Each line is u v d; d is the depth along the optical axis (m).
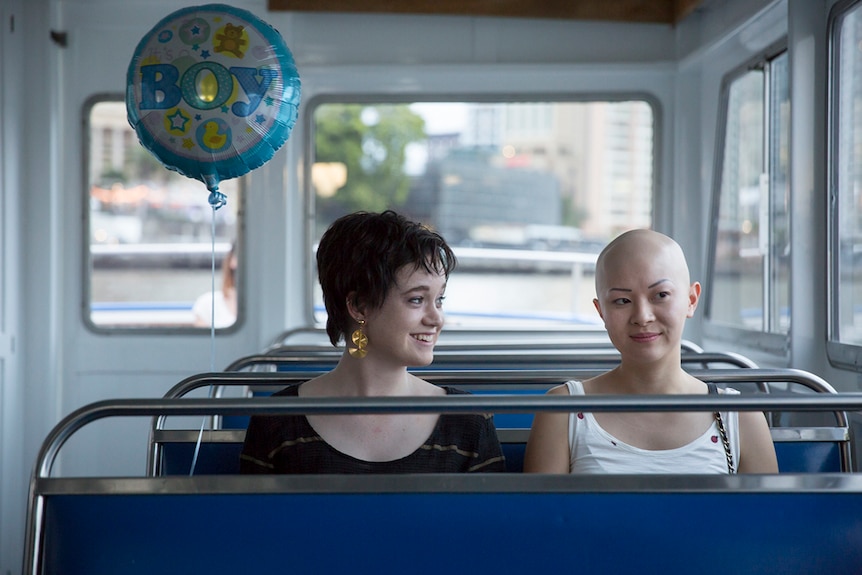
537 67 4.36
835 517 1.53
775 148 3.76
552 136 17.73
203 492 1.51
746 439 1.82
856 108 3.06
